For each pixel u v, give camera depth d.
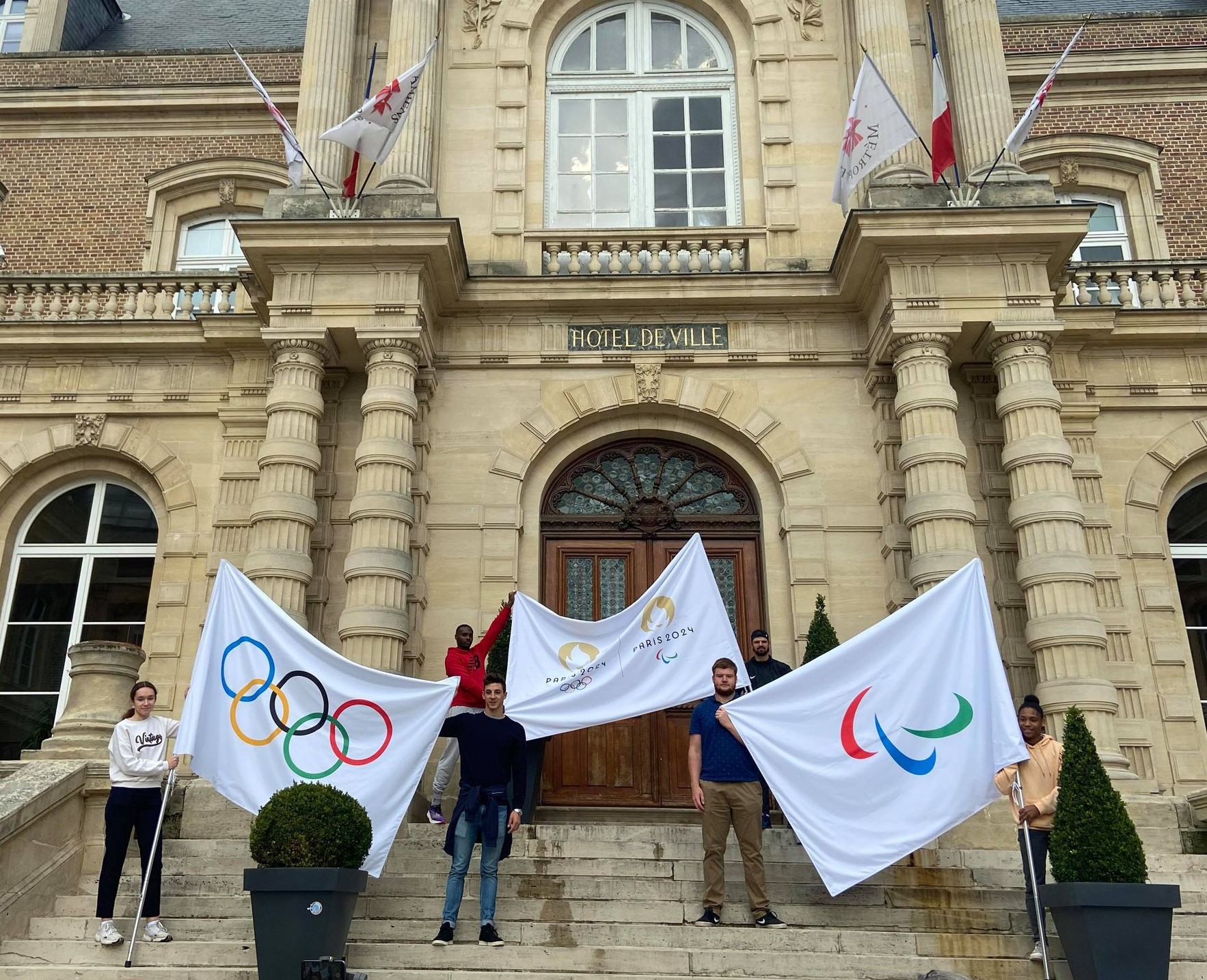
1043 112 18.25
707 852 8.54
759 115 15.23
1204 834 10.70
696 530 13.81
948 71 14.74
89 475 15.21
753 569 13.65
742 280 13.84
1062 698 11.24
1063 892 7.23
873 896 8.95
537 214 14.95
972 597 8.76
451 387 13.84
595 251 14.48
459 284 13.71
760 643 10.52
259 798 8.56
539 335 14.03
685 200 15.32
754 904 8.41
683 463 14.16
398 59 14.32
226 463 14.45
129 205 18.52
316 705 8.84
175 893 9.05
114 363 15.15
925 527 11.99
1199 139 18.11
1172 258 17.39
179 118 18.94
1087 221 12.59
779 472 13.46
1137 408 14.18
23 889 8.67
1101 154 17.91
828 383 13.84
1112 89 18.33
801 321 14.01
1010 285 12.80
